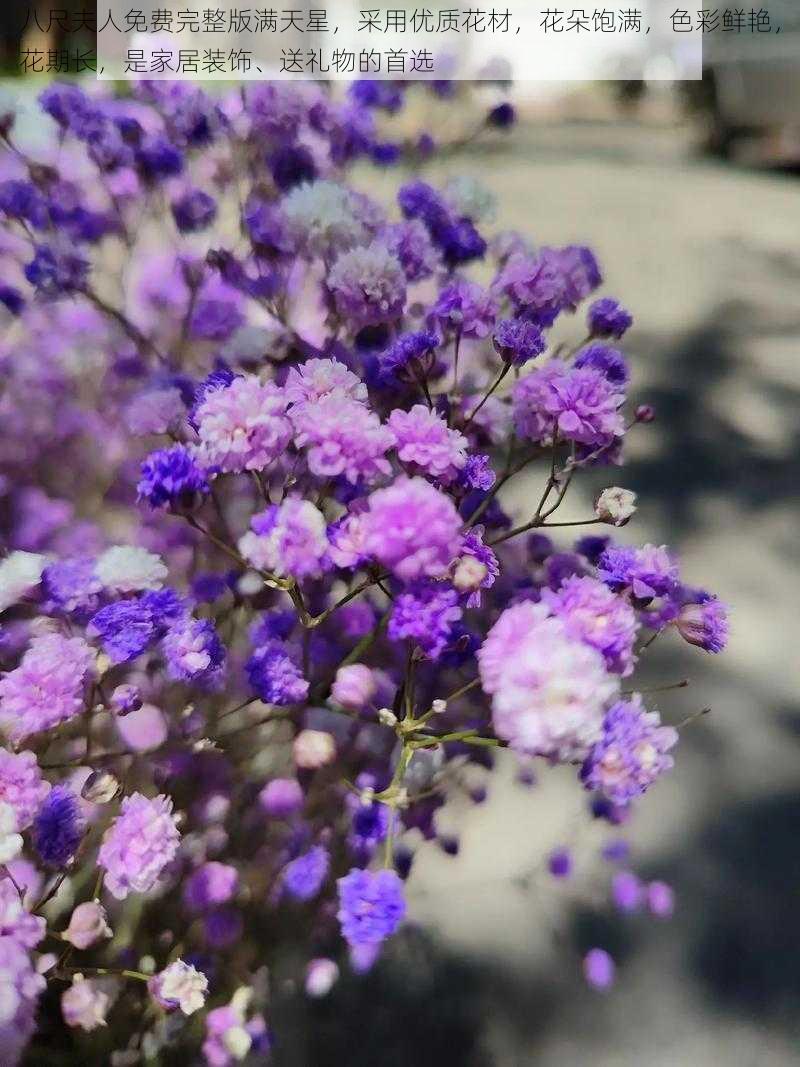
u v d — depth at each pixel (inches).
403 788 4.3
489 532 5.6
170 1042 4.8
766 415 15.3
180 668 4.1
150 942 4.9
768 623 10.6
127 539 5.7
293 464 4.6
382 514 3.5
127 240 6.5
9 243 6.5
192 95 6.3
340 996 6.2
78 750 4.9
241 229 6.2
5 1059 3.1
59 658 4.0
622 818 6.6
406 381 5.0
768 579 11.3
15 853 3.4
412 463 4.1
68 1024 4.3
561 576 5.4
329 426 3.9
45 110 6.1
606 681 3.3
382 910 3.5
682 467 13.7
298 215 5.3
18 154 6.3
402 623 3.7
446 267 6.0
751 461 13.9
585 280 5.5
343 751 5.0
